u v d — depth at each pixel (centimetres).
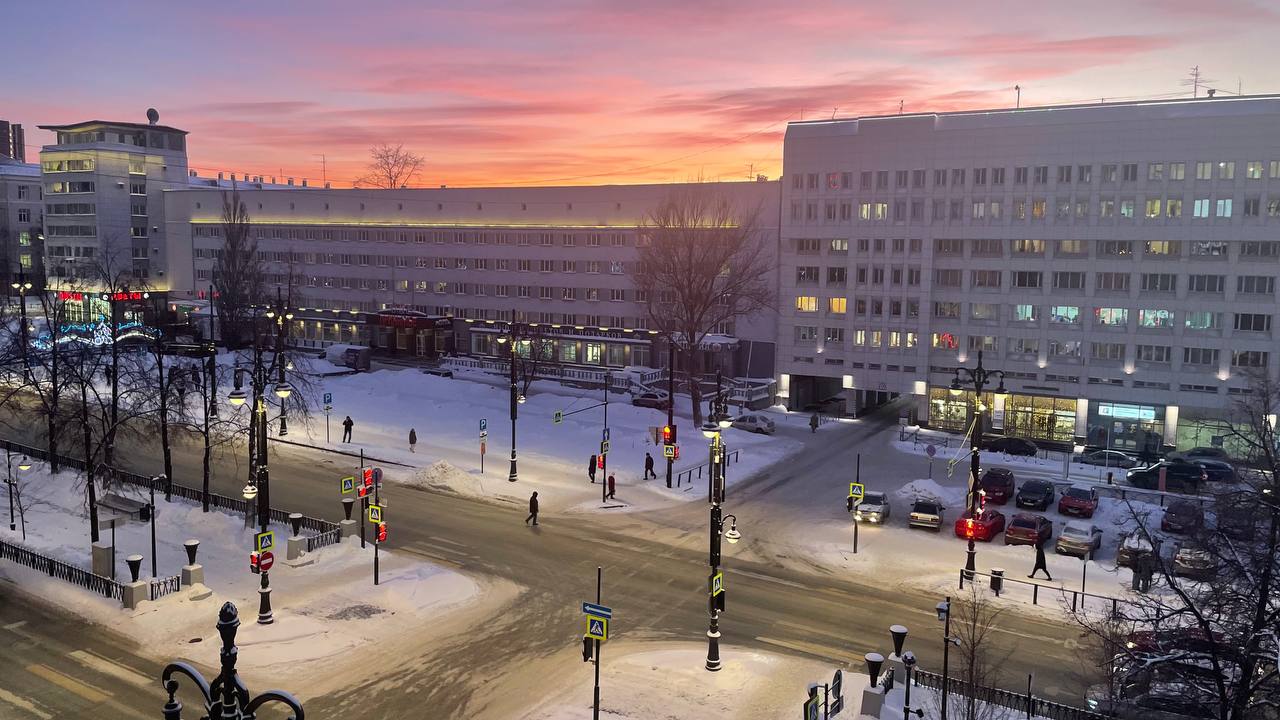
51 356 5509
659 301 8275
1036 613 3177
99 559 3288
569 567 3612
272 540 2952
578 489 4856
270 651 2741
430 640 2872
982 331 6750
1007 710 2423
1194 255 6084
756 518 4391
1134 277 6253
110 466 4403
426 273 10000
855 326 7169
